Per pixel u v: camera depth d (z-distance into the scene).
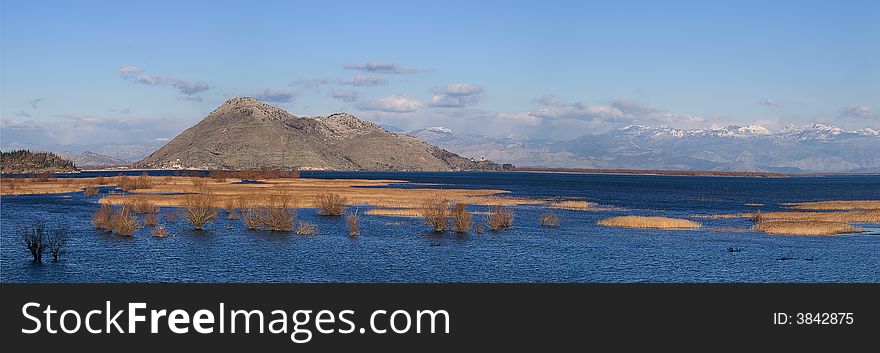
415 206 106.12
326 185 179.25
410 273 55.12
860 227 85.94
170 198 114.56
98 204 109.75
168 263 58.31
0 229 77.12
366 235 74.88
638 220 86.62
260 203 105.31
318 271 55.66
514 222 88.88
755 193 193.25
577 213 103.62
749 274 55.47
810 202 135.38
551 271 56.28
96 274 53.84
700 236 76.31
